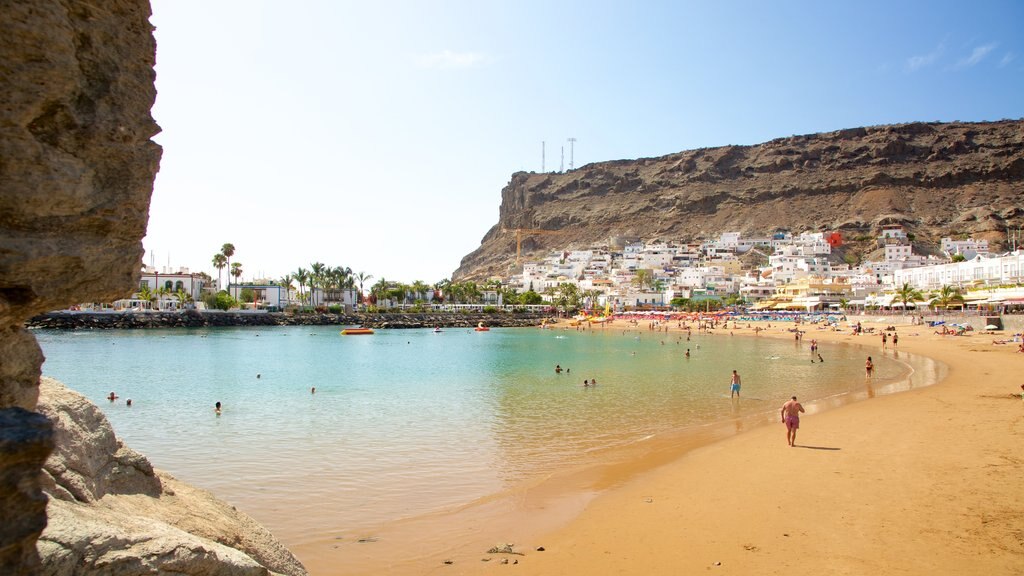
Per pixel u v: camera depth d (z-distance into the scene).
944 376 43.91
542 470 20.58
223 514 8.67
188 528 7.56
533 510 16.20
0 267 4.89
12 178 4.85
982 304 99.62
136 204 6.07
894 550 12.05
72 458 6.68
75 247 5.49
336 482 19.39
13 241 4.96
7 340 5.71
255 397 39.50
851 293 164.50
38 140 5.09
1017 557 11.47
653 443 24.34
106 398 39.03
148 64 6.13
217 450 24.08
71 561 4.93
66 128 5.29
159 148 6.34
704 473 19.02
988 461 18.12
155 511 7.48
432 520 15.60
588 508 16.14
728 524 14.19
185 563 5.89
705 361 66.38
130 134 5.84
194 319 137.38
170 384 46.91
